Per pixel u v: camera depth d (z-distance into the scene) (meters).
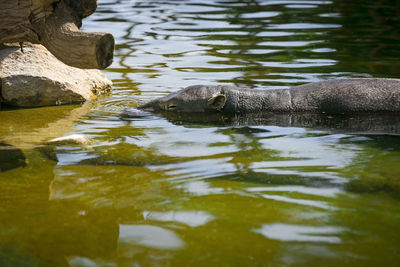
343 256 5.03
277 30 21.31
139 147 8.77
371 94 11.16
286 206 6.20
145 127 10.23
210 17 24.41
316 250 5.15
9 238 5.51
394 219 5.83
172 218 5.94
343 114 11.09
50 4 8.34
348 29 21.31
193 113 11.53
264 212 6.05
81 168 7.73
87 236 5.54
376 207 6.16
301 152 8.35
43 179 7.29
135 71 15.34
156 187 6.90
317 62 15.88
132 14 25.27
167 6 27.84
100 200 6.50
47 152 8.52
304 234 5.49
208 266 4.89
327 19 23.56
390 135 9.38
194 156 8.21
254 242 5.33
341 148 8.57
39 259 5.06
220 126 10.33
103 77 13.84
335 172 7.34
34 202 6.48
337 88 11.45
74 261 5.02
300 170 7.45
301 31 21.05
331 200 6.37
